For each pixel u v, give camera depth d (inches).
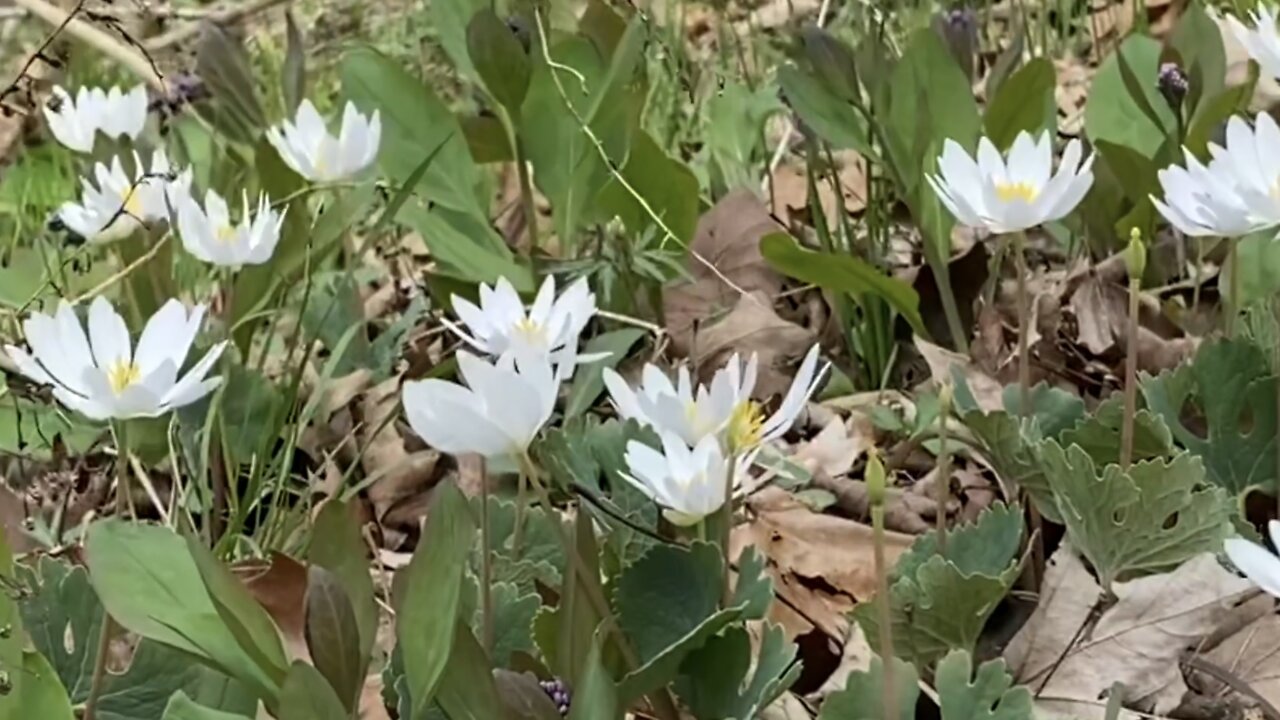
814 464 31.4
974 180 27.1
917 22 49.1
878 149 36.2
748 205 38.3
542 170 35.8
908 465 31.8
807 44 33.3
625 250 34.8
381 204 40.6
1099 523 25.3
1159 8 52.2
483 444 22.6
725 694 23.4
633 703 24.7
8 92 36.2
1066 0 53.6
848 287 32.9
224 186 39.4
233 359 32.1
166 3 60.9
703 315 37.4
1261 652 25.6
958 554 25.7
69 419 32.1
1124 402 27.2
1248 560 21.9
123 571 23.3
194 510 30.8
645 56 40.5
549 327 25.3
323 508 22.6
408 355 36.5
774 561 29.3
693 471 23.4
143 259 31.0
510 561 25.4
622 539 26.0
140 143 35.0
